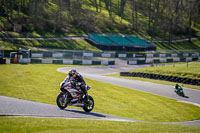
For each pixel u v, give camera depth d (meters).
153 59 112.31
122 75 74.06
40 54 90.00
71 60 93.38
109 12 186.25
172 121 27.11
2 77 41.75
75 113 18.97
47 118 15.23
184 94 45.72
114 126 14.41
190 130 15.42
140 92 44.09
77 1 173.00
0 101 20.81
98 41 135.00
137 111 30.20
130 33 175.00
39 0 154.38
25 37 122.38
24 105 20.12
